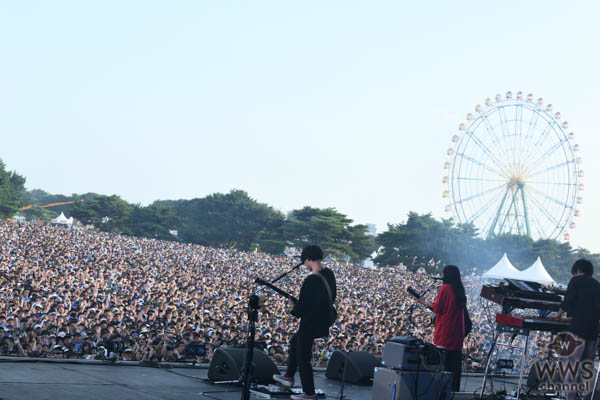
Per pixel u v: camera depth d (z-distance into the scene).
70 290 22.88
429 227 85.00
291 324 20.48
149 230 116.38
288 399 5.79
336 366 7.36
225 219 111.81
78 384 5.27
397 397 5.18
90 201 119.12
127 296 24.06
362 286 46.59
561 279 87.38
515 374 9.65
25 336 12.50
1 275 25.12
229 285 34.69
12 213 109.31
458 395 6.57
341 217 98.25
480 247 83.56
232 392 5.76
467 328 7.03
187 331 15.29
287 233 98.25
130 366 6.83
